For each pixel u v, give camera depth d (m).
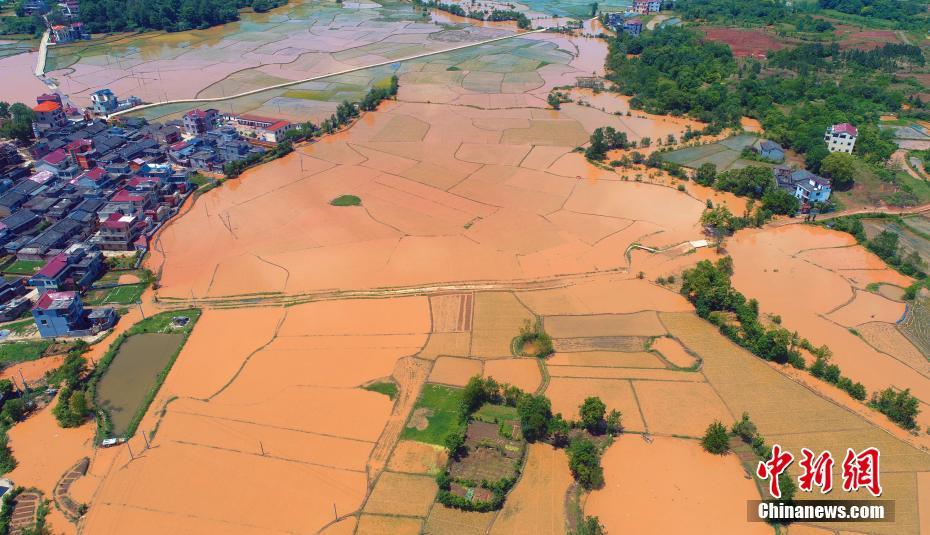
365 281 140.12
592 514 86.56
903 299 132.75
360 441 98.88
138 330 124.19
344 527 85.12
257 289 137.75
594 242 156.25
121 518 86.69
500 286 138.62
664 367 114.19
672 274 143.12
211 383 111.06
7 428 101.88
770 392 107.62
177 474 93.19
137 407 106.19
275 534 84.31
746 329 119.69
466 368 114.56
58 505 88.75
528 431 97.81
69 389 107.31
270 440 99.19
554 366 114.69
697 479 91.69
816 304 131.50
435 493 89.94
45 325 122.19
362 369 114.31
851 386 106.56
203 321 127.56
